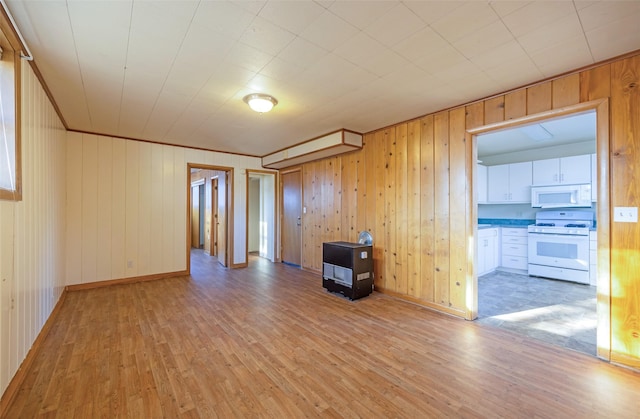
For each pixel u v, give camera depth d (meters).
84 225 4.01
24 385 1.80
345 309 3.23
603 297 2.13
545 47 1.97
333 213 4.68
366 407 1.64
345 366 2.06
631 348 2.03
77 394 1.72
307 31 1.79
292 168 5.77
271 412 1.59
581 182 4.50
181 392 1.75
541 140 4.63
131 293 3.81
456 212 3.05
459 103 2.98
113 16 1.63
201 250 7.84
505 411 1.60
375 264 3.93
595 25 1.73
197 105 3.03
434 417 1.56
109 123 3.65
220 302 3.46
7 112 1.77
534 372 1.99
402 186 3.59
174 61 2.15
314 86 2.58
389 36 1.85
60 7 1.55
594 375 1.95
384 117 3.42
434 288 3.24
